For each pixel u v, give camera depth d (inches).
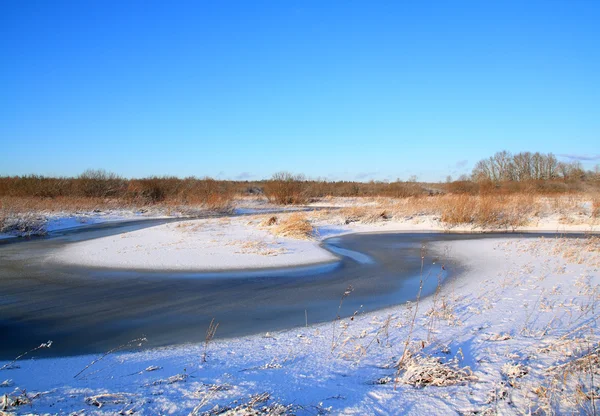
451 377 174.9
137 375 187.0
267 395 156.8
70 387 170.6
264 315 300.7
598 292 331.0
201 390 163.0
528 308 289.3
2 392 166.9
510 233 830.5
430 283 401.4
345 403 154.3
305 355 212.8
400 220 982.4
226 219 930.7
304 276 433.4
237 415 139.0
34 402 150.8
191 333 261.4
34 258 523.5
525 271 433.1
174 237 668.1
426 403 154.3
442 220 947.3
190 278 419.2
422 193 1831.9
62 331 266.8
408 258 546.9
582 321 253.9
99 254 532.1
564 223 930.1
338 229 872.3
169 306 323.6
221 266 473.4
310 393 163.0
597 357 184.5
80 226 906.1
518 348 207.9
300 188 1640.0
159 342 244.8
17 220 796.6
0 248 613.3
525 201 1101.7
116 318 293.9
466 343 220.4
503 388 163.3
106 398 155.1
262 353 218.2
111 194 1438.2
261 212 1291.8
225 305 327.0
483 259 528.7
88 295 354.0
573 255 514.0
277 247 594.6
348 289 380.5
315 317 294.7
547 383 164.7
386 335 240.8
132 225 919.0
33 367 204.8
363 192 2046.0
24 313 304.7
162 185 1467.8
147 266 468.4
